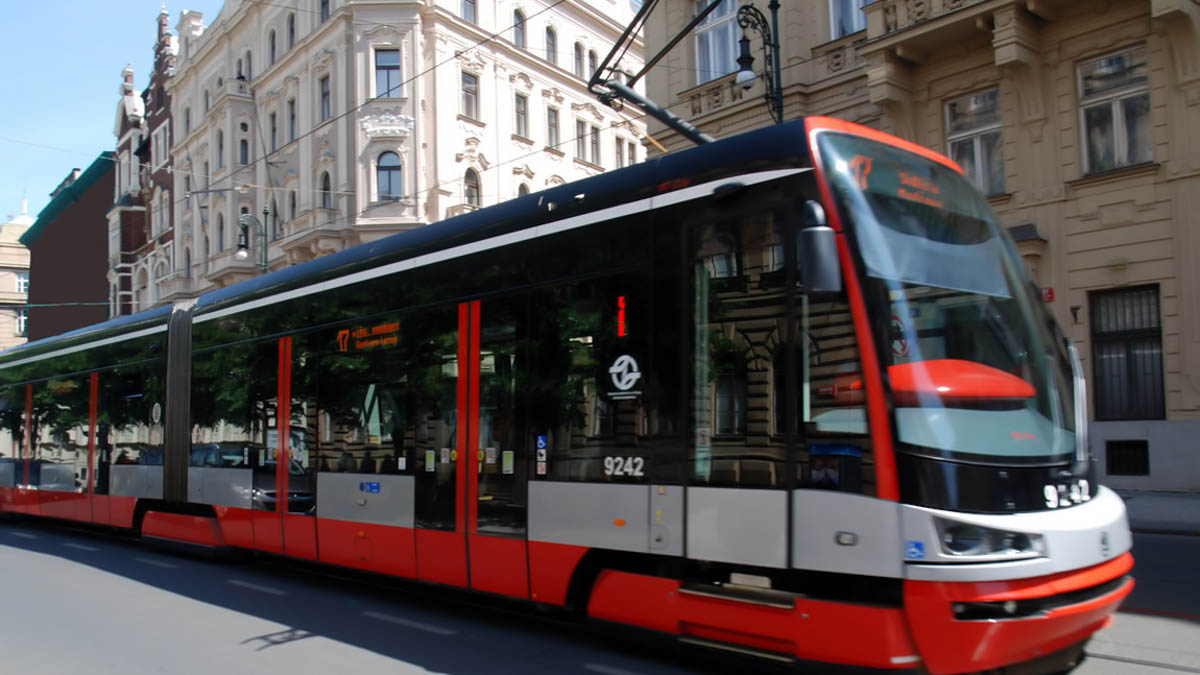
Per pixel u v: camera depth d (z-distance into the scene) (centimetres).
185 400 1119
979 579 441
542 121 3594
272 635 704
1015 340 530
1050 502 483
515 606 766
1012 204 1523
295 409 918
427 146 3139
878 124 1689
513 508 660
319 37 3322
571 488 618
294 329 937
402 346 785
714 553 529
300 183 3422
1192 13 1322
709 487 535
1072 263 1456
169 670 612
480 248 720
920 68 1633
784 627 491
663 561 564
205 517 1057
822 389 489
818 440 488
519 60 3484
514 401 670
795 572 495
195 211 4184
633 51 4075
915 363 481
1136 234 1391
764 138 541
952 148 1609
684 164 583
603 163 3931
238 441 1006
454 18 3198
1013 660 452
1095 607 473
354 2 3159
